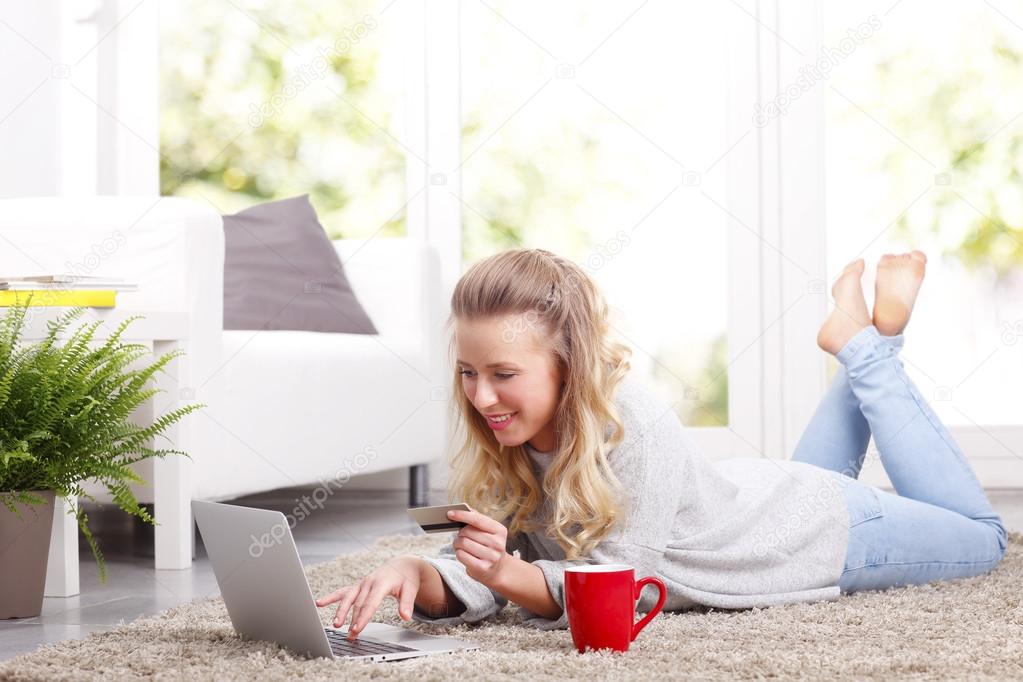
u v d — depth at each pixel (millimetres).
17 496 1767
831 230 3629
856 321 2146
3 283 2090
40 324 2016
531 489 1587
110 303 2180
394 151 3707
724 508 1667
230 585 1436
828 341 2154
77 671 1294
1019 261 3576
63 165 3547
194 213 2424
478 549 1377
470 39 3693
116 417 1890
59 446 1823
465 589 1537
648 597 1557
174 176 3736
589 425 1475
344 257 3482
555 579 1475
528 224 3693
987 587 1814
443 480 3520
